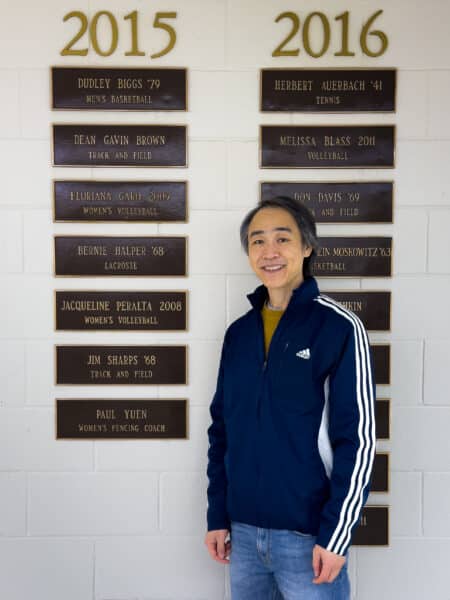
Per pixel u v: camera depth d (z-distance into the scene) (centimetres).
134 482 187
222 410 161
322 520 131
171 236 184
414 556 188
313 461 135
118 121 181
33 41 179
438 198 183
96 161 182
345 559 131
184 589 189
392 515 188
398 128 182
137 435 187
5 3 179
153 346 186
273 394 138
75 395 186
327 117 181
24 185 182
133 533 188
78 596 188
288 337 140
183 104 181
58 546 188
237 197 183
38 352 185
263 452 138
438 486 187
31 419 187
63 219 183
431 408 187
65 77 180
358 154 182
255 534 141
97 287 185
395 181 183
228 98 181
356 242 183
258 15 179
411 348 186
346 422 132
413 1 179
